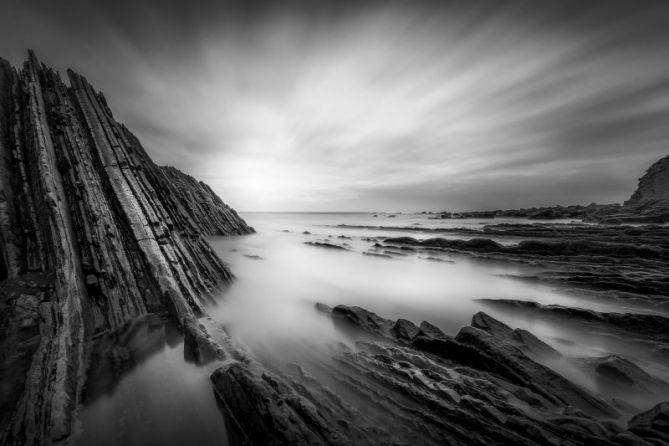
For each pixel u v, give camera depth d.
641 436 5.16
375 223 93.12
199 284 13.86
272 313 13.88
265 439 5.34
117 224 12.98
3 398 6.19
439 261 26.77
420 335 9.70
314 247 36.84
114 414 6.52
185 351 8.77
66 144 14.30
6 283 9.10
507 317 13.81
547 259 23.50
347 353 9.18
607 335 10.80
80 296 9.23
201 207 45.50
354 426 5.80
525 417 5.60
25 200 11.33
